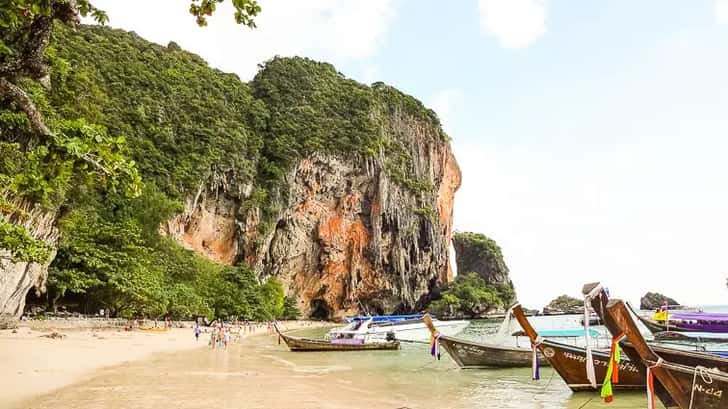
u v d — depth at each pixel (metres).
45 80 5.88
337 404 12.20
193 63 92.88
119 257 40.56
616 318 8.84
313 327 78.50
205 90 86.88
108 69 73.31
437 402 13.04
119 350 24.75
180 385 14.56
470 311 117.75
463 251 146.38
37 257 11.72
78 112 36.25
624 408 12.29
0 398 11.37
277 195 84.62
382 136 106.81
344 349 30.95
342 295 97.81
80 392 12.71
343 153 96.75
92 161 5.55
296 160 89.25
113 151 5.86
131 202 57.00
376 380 17.28
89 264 37.69
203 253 73.94
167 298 48.16
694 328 31.56
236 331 52.38
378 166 100.81
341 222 97.12
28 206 26.08
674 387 8.64
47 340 25.44
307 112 98.12
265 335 51.91
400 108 123.62
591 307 10.66
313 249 93.94
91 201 48.84
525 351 20.19
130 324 42.25
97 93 45.94
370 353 29.62
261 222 81.50
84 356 20.84
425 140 128.75
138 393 12.88
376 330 39.47
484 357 19.86
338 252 96.38
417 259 111.06
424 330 49.66
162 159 68.62
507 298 133.38
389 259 104.00
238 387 14.55
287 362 23.91
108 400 11.74
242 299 66.94
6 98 5.50
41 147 5.44
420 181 118.50
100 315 40.47
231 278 70.75
